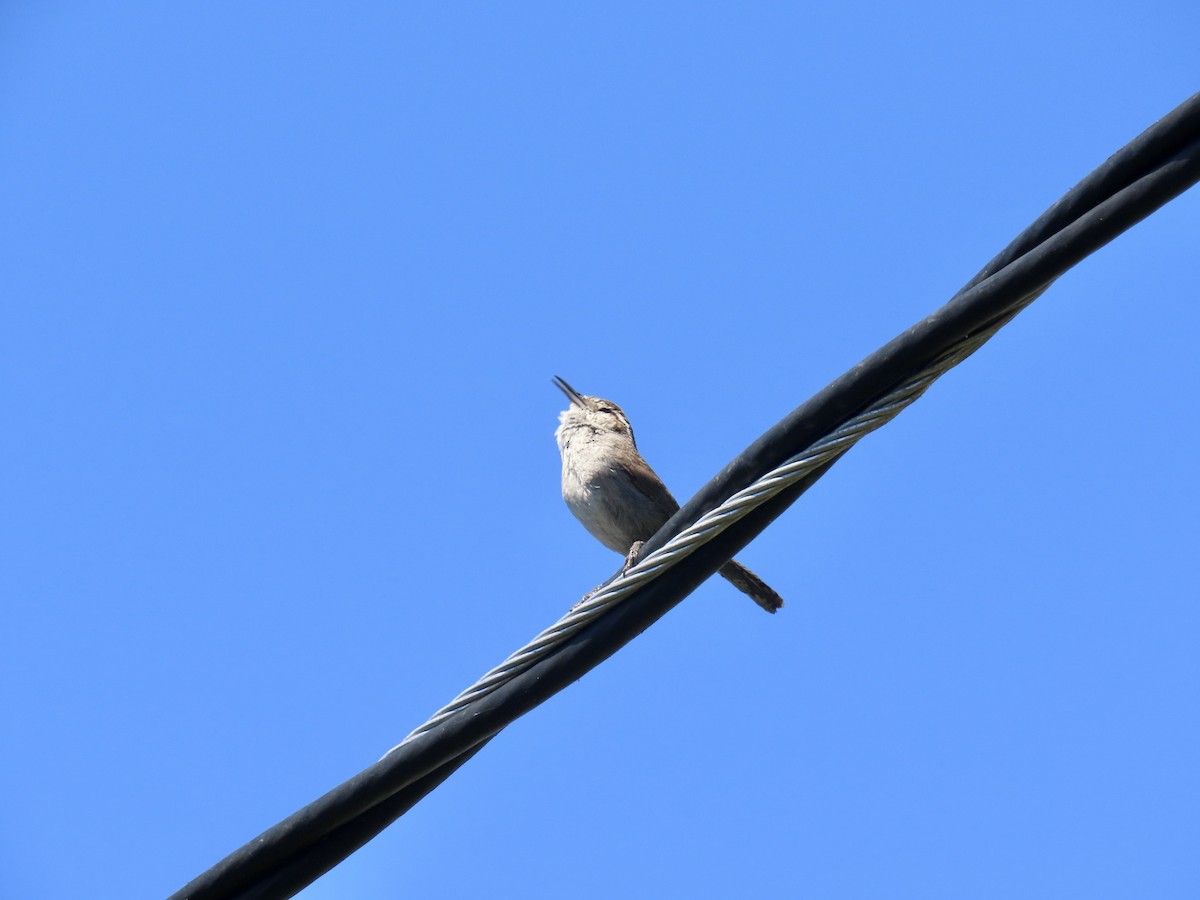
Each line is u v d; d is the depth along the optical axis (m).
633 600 9.01
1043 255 8.45
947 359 8.94
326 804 9.10
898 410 8.96
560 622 9.02
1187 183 8.23
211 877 9.29
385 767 9.01
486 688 9.02
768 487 8.95
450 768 9.29
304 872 9.26
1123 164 8.41
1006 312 8.73
